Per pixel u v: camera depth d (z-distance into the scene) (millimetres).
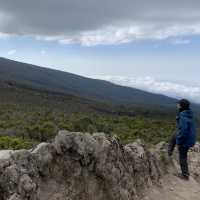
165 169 10906
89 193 7602
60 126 29547
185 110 10523
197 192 10312
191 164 12742
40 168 6906
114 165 8367
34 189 6453
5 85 143125
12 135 23094
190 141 10586
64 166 7375
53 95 150625
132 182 8812
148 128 33906
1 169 6328
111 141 8734
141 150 10039
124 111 109375
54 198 6852
